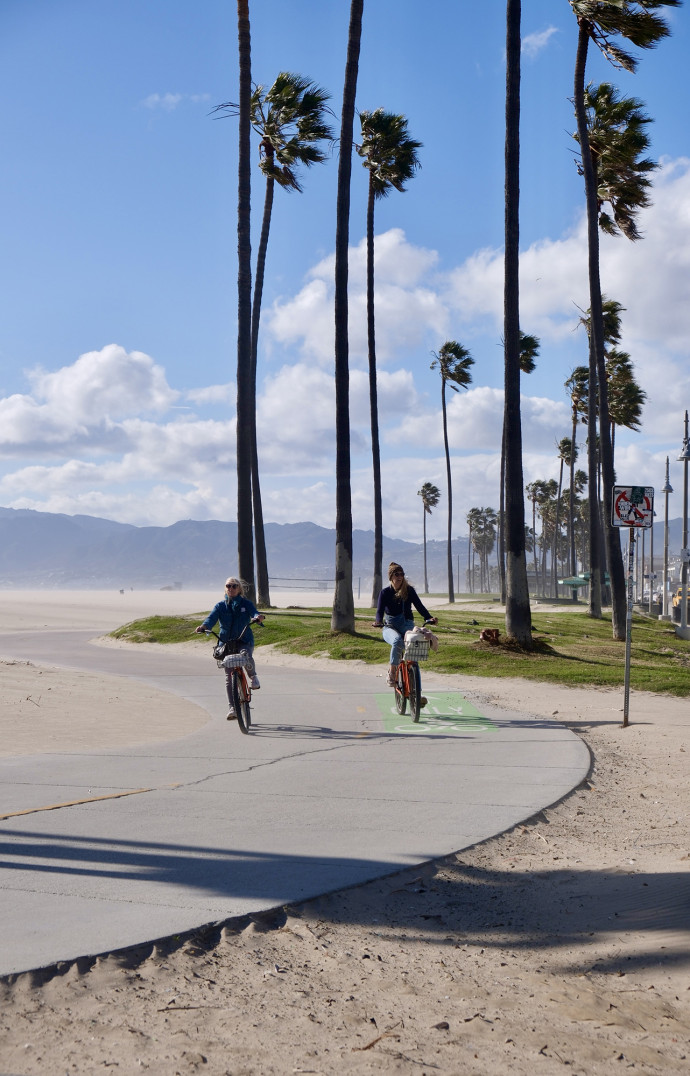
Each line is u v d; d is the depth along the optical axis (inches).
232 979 151.2
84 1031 131.3
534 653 860.6
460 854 229.6
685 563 2140.7
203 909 182.4
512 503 872.9
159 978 150.3
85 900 188.4
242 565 1247.5
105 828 253.6
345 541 987.3
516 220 865.5
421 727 483.2
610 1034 132.1
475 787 317.4
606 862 223.6
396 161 1681.8
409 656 499.2
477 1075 119.6
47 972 150.2
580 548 7086.6
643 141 1285.7
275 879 204.1
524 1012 139.3
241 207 1236.5
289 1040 129.1
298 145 1518.2
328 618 1216.2
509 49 870.4
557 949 166.2
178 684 702.5
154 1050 125.6
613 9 987.9
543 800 295.0
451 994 146.1
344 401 984.9
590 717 534.0
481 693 658.2
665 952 160.6
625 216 1378.0
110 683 703.1
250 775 341.4
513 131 867.4
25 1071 119.6
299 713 541.0
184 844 235.5
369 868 213.8
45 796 299.0
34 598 5354.3
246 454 1248.2
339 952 164.4
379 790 312.0
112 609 2733.8
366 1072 120.0
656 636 1326.3
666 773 356.2
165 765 363.3
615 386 2271.2
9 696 603.2
